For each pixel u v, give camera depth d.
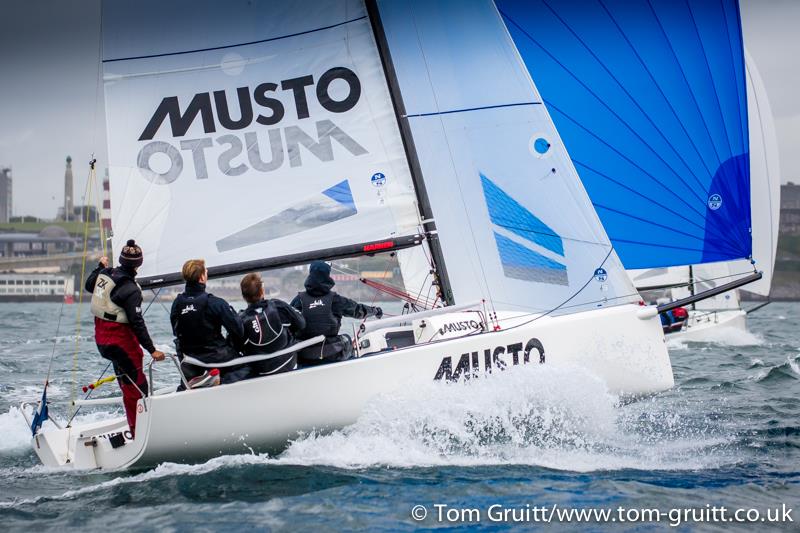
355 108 24.39
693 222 27.72
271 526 15.65
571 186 24.84
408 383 21.11
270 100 24.30
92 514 16.69
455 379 21.45
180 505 17.06
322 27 24.44
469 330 23.69
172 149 24.14
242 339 20.41
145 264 23.89
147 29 24.16
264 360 20.55
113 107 24.02
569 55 28.86
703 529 15.53
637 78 28.28
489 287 25.14
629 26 28.39
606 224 28.38
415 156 24.97
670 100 28.06
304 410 20.55
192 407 19.92
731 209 27.58
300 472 19.31
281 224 24.14
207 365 19.78
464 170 25.31
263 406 20.31
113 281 20.58
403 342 23.95
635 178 28.14
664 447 21.97
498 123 25.28
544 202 24.91
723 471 19.56
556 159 24.94
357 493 17.59
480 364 21.69
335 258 24.22
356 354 23.20
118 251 23.91
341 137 24.31
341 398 20.75
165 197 24.05
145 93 24.14
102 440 21.09
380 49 24.97
